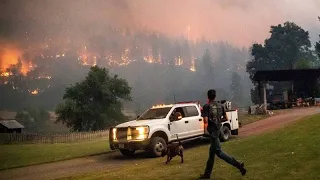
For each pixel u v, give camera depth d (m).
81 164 12.28
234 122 15.73
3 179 10.48
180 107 14.09
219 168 8.18
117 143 12.62
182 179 7.42
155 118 13.48
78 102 72.94
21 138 29.61
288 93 38.31
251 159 8.79
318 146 8.81
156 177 7.93
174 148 9.90
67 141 27.70
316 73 37.22
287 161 7.95
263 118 25.30
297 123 14.33
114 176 8.66
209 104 7.24
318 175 6.61
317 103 34.47
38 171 11.45
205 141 15.84
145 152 14.30
